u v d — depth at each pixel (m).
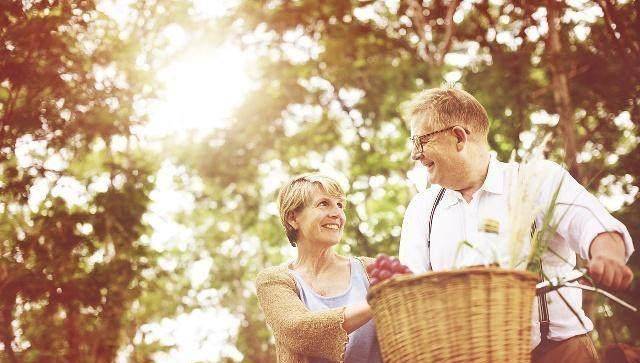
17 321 8.08
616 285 2.72
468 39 11.60
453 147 3.15
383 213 13.79
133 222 8.66
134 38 9.28
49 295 8.01
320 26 13.59
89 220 8.27
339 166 15.62
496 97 9.51
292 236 3.67
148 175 8.98
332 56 13.22
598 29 9.09
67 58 7.93
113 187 8.79
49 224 8.09
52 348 8.09
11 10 7.53
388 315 2.45
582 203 2.92
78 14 7.96
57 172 8.34
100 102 8.35
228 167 16.11
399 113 12.98
